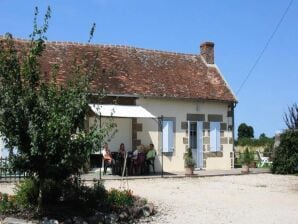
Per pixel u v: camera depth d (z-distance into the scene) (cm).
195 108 3191
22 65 1414
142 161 2802
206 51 3606
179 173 2908
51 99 1389
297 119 3497
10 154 1395
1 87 1374
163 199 1891
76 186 1552
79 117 1431
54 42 3116
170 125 3077
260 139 4941
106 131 1469
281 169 3044
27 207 1454
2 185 2078
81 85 1443
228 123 3347
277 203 1866
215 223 1483
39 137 1343
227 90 3378
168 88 3114
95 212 1476
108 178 2500
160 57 3416
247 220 1530
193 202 1845
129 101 2936
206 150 3234
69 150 1392
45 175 1425
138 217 1544
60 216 1408
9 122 1366
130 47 3366
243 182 2541
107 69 3034
